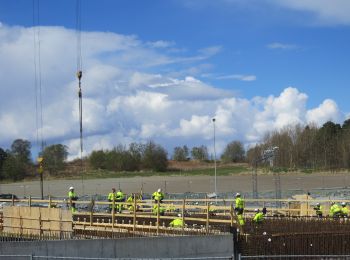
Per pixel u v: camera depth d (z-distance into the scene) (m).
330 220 29.31
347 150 110.56
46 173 114.38
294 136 114.19
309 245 26.67
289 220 29.58
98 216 32.16
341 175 94.94
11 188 83.38
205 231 26.42
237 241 25.75
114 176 110.06
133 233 27.03
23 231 29.02
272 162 90.25
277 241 26.16
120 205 33.72
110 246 24.44
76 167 122.81
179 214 31.73
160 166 121.38
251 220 29.50
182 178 97.06
